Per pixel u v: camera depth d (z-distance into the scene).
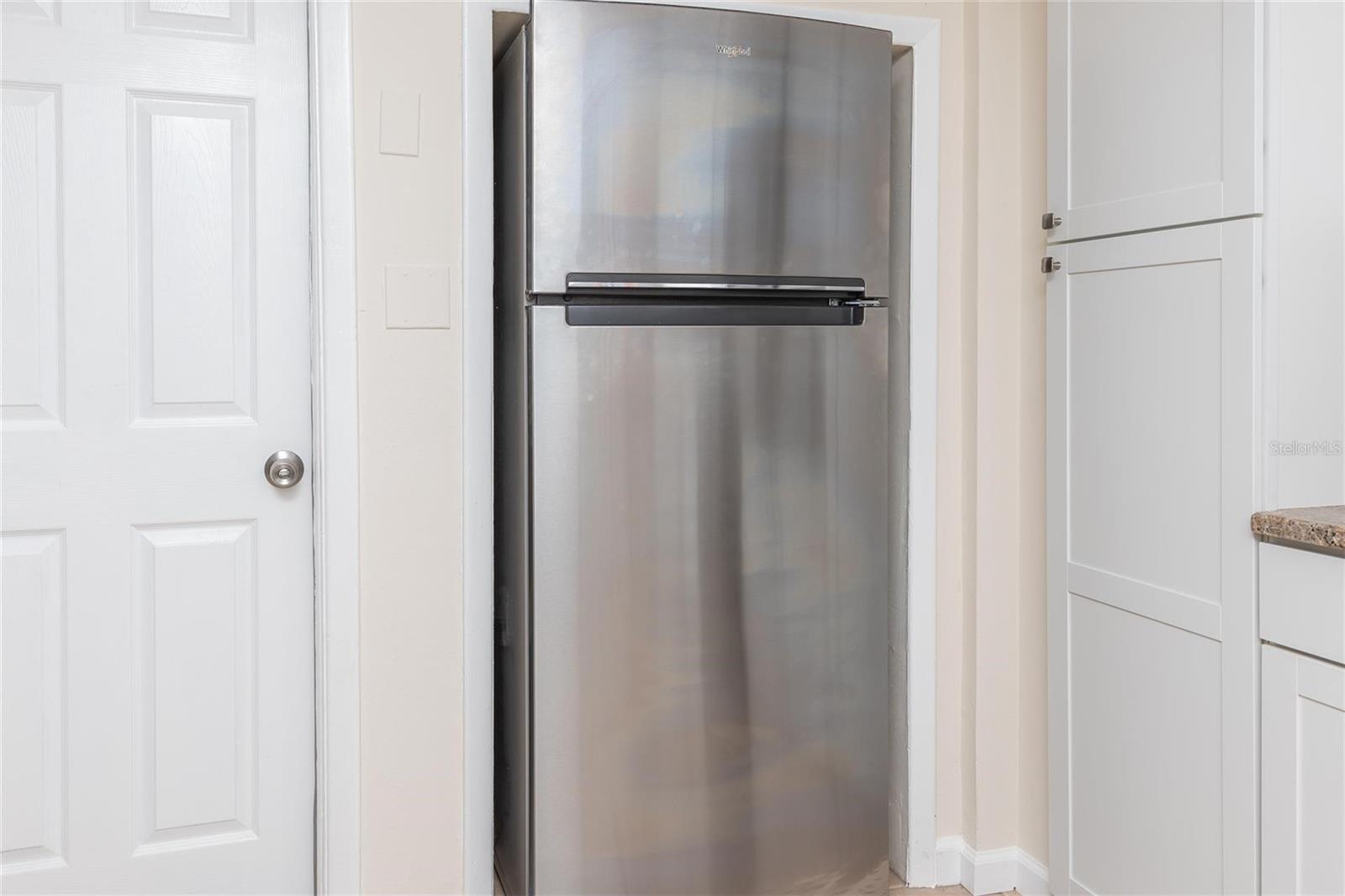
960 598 2.14
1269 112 1.48
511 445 1.89
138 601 1.73
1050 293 1.96
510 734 1.93
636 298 1.81
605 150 1.75
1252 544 1.50
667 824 1.85
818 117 1.89
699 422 1.83
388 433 1.78
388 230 1.76
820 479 1.93
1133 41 1.73
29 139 1.64
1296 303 1.51
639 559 1.81
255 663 1.80
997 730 2.10
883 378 1.97
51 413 1.68
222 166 1.75
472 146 1.80
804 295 1.91
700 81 1.80
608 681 1.80
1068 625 1.92
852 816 1.99
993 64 2.06
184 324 1.74
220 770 1.79
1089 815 1.87
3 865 1.67
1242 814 1.51
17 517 1.66
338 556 1.75
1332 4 1.51
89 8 1.66
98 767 1.71
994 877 2.10
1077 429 1.89
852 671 1.98
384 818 1.80
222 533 1.78
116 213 1.69
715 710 1.87
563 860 1.80
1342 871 1.35
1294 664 1.43
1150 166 1.70
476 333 1.82
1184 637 1.64
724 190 1.82
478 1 1.79
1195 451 1.61
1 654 1.66
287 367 1.79
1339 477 1.56
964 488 2.13
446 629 1.83
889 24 2.04
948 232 2.11
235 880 1.80
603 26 1.74
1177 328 1.65
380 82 1.75
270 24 1.76
